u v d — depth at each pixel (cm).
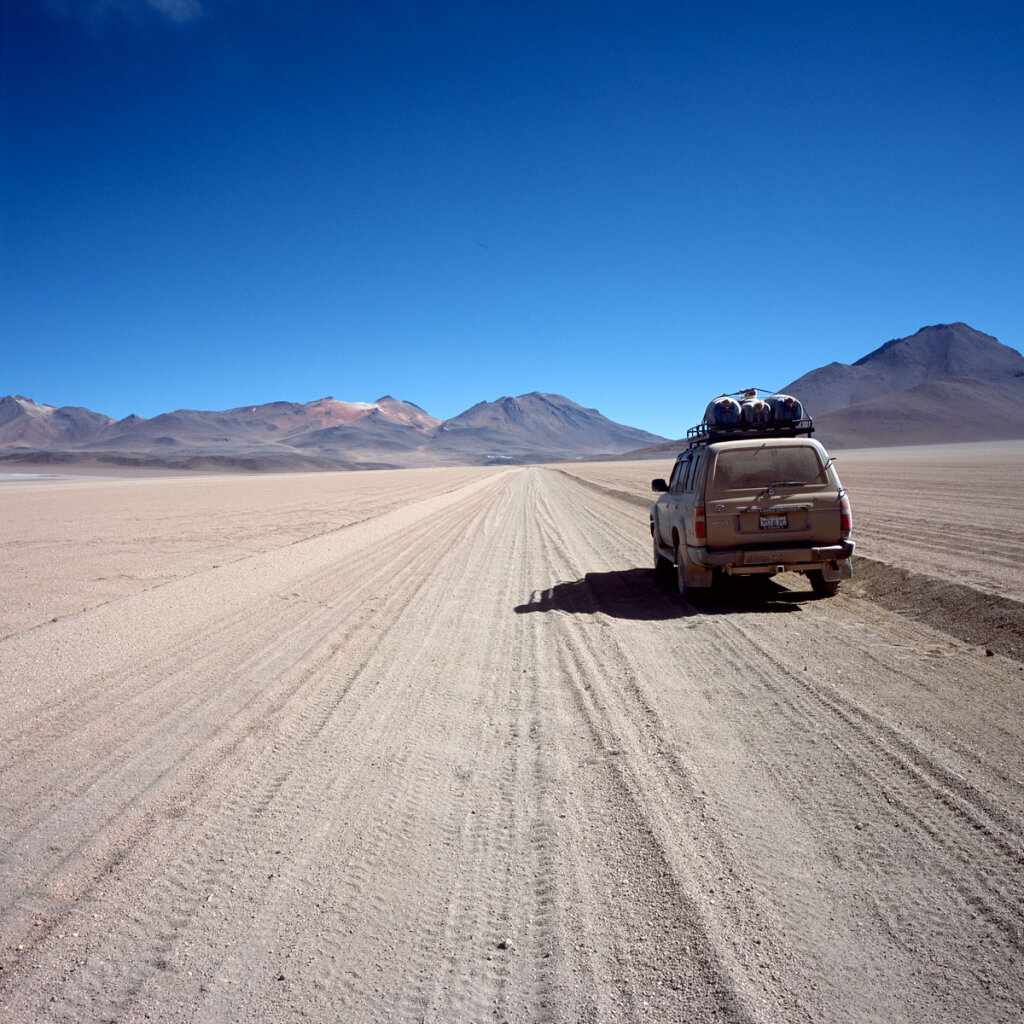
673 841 368
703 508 930
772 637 780
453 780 448
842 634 780
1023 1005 251
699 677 645
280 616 931
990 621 749
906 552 1210
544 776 451
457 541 1792
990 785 414
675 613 924
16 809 415
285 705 589
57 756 490
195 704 593
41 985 270
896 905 309
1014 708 534
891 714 531
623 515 2503
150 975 275
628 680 644
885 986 262
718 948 285
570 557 1470
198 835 382
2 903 324
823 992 260
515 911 314
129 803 420
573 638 806
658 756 475
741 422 1041
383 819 399
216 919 310
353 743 509
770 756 468
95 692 625
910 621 827
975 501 2262
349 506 3350
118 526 2367
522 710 574
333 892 329
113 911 316
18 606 1010
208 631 851
